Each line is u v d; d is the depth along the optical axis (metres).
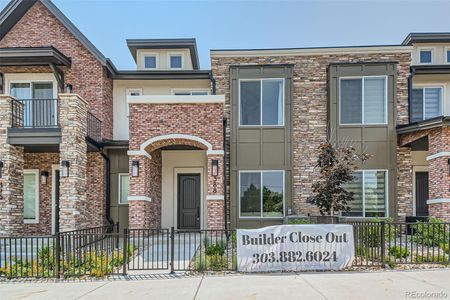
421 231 9.86
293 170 14.27
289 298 6.20
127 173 14.89
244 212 14.15
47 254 8.68
